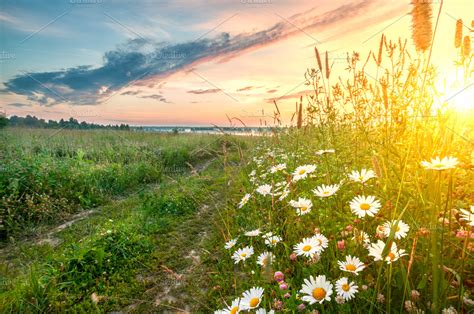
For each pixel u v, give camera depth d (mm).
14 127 13602
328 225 2248
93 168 8086
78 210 6215
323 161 3047
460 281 1272
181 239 4219
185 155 11703
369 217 1976
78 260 3477
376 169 1646
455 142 2199
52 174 6816
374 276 1692
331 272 1742
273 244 2180
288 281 1818
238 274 2654
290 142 4684
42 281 3174
